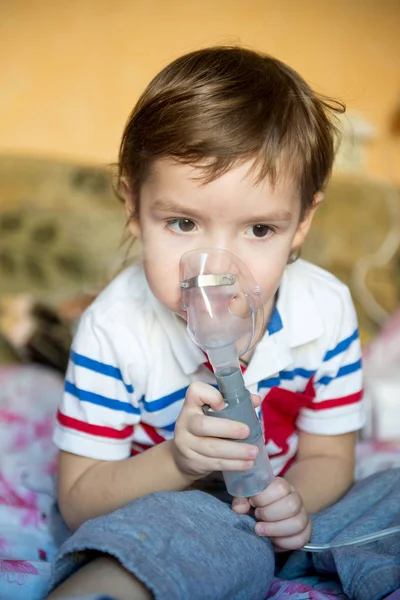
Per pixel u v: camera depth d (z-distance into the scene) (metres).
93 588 0.65
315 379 1.09
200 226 0.87
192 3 2.61
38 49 2.59
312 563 0.91
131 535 0.69
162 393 1.01
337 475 1.08
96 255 2.29
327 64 2.67
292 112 0.93
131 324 1.01
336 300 1.11
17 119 2.61
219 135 0.86
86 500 0.97
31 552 1.04
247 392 0.80
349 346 1.12
